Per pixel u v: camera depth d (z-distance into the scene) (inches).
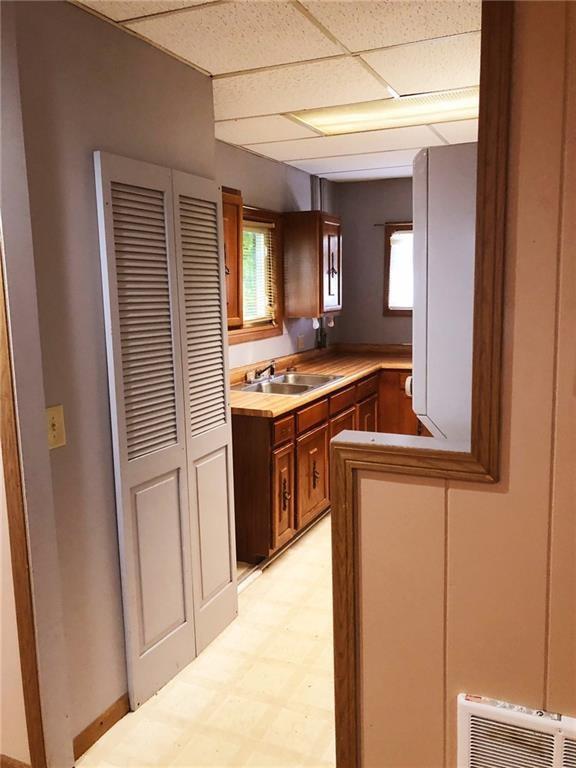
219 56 88.7
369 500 52.3
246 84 100.9
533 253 44.0
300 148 149.4
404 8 73.5
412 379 61.9
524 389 45.8
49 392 71.2
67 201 72.4
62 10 70.3
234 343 151.7
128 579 83.6
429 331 59.0
